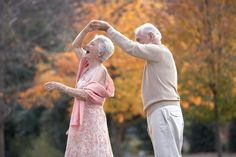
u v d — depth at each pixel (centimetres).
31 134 3288
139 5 1970
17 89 2530
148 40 866
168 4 1850
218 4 1806
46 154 3241
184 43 1833
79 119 866
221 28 1819
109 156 889
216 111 1927
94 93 873
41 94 2253
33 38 2389
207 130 3972
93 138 877
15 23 2305
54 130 3225
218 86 1891
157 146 847
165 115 845
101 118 887
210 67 1869
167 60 856
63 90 855
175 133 847
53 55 2303
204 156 3631
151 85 855
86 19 2120
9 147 3259
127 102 2083
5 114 2450
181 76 1894
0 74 2309
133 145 4119
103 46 888
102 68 893
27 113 3222
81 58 924
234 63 1862
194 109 2139
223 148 3944
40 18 2350
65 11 2306
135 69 2008
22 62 2469
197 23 1823
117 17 2081
